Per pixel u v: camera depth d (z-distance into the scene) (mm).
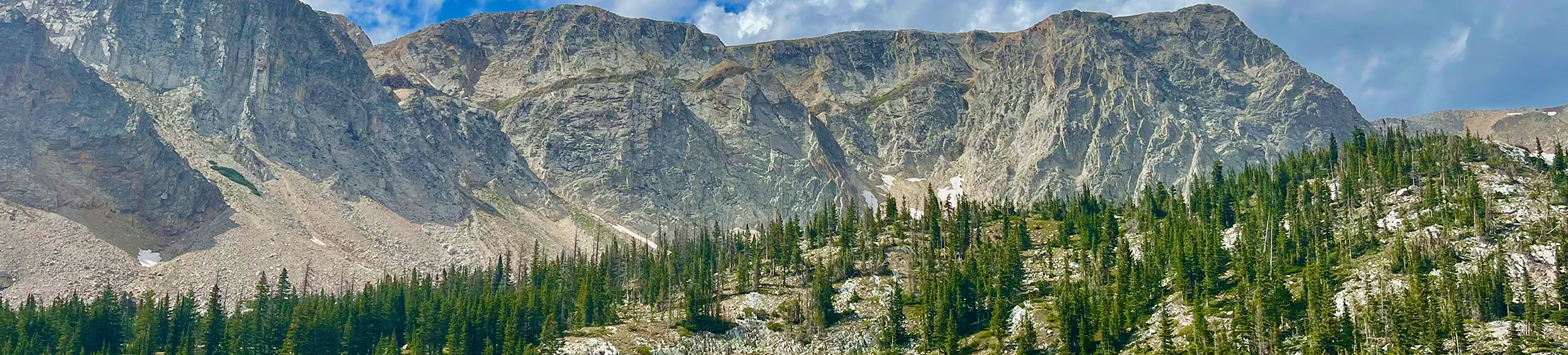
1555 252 195500
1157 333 191750
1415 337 164375
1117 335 194125
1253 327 177625
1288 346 173875
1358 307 182625
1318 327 170125
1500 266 185750
